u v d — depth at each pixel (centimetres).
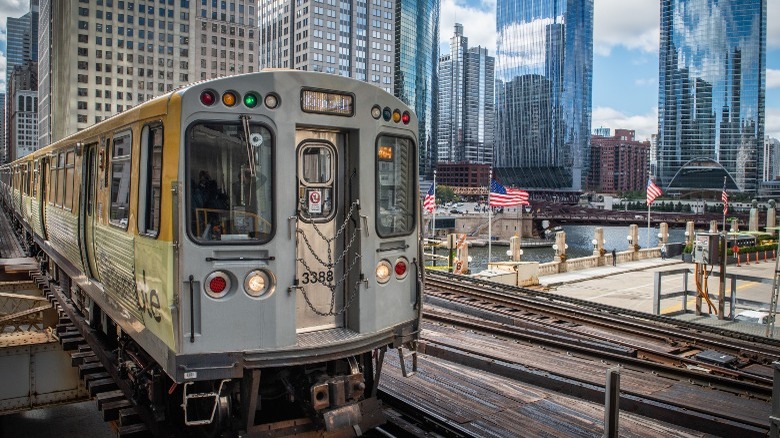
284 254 588
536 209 11256
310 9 14038
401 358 684
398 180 682
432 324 1294
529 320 1383
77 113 10775
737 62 19425
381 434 692
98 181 810
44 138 14988
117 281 727
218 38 12088
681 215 10050
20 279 1577
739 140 19575
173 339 552
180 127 553
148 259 608
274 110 586
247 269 572
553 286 2425
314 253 629
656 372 973
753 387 882
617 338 1244
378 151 655
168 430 675
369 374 693
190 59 11769
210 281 560
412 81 17125
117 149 726
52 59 13275
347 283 650
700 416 757
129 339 786
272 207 584
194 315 554
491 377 906
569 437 695
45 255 1424
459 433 693
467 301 1606
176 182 548
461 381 881
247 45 12438
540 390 858
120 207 708
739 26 19400
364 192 640
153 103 611
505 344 1127
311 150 628
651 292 2255
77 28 10719
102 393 807
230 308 565
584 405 800
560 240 2786
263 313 577
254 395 583
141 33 11288
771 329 1421
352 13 14788
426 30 17938
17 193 2070
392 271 673
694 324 1400
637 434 716
